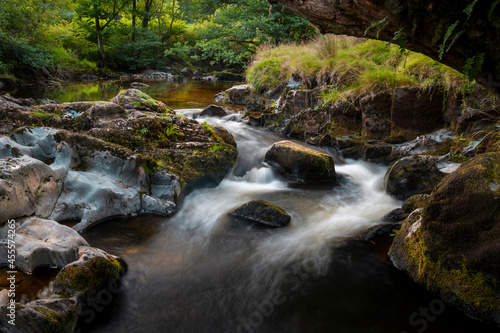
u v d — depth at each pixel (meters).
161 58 23.12
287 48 11.21
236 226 3.82
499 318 2.25
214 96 12.10
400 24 2.43
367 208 4.33
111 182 3.87
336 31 3.05
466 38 2.23
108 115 5.02
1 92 10.79
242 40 15.24
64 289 2.36
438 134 5.42
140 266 3.05
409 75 6.23
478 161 2.61
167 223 3.81
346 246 3.41
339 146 6.21
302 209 4.30
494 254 2.23
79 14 18.97
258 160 5.85
